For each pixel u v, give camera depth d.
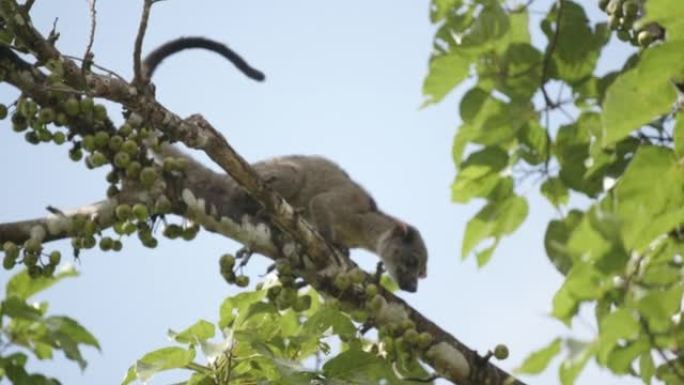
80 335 9.60
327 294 11.97
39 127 10.81
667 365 8.58
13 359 9.79
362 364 10.38
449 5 12.05
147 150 11.53
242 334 10.12
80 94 10.52
